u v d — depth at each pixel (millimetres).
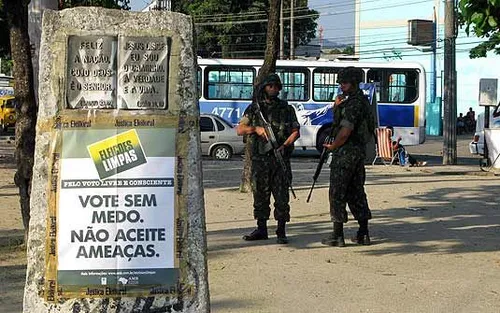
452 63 25969
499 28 7047
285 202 10078
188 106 5113
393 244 10164
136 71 5086
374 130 9969
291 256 9359
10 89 46938
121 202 5004
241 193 15406
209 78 29609
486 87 22766
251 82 29547
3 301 7242
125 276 4977
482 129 25188
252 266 8797
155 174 5043
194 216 5059
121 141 5035
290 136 10047
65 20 5082
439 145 39281
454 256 9406
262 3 47812
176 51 5129
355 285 7949
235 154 27234
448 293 7637
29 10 9367
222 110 29609
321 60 29391
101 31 5082
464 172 21438
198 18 46875
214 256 9336
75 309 4941
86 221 4977
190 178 5066
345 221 9852
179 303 5012
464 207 13648
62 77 5055
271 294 7574
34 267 4977
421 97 29250
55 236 4973
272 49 14711
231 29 47312
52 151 5016
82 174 5000
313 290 7734
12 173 19938
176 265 5016
